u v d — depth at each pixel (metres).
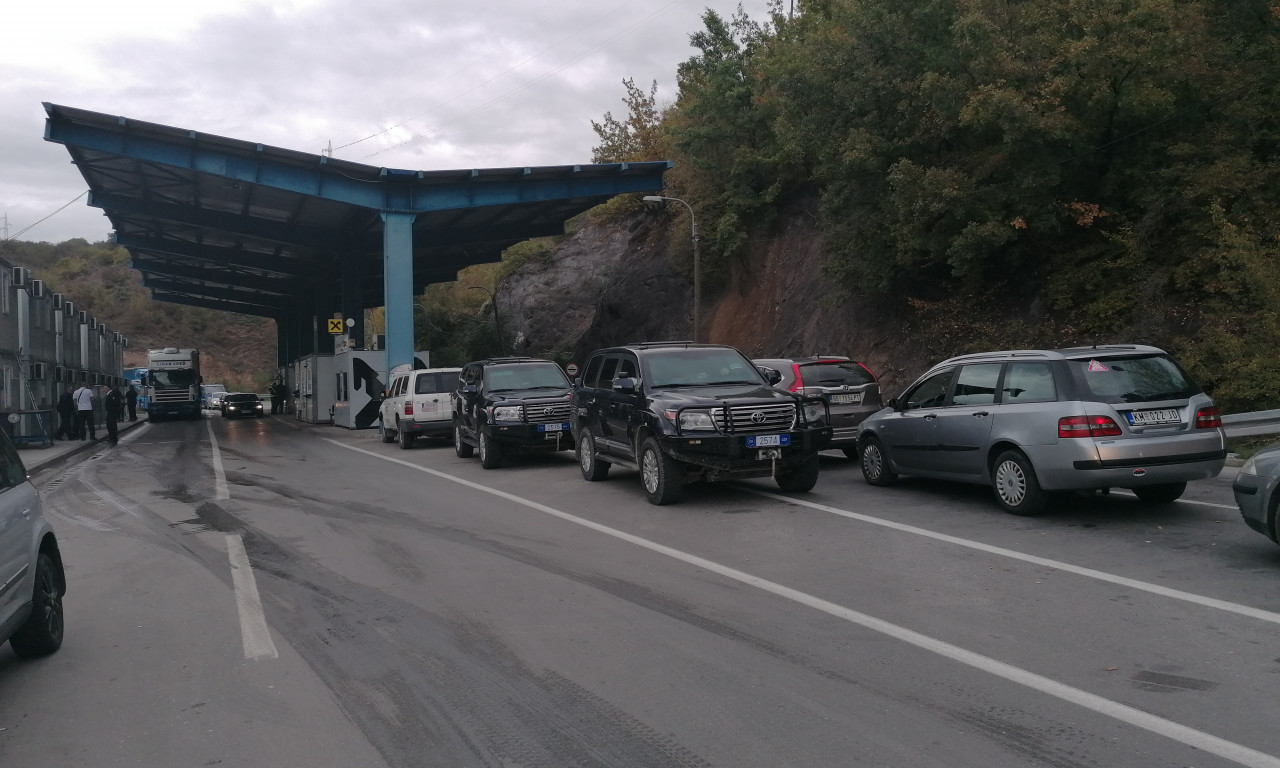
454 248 41.28
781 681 5.24
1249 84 18.08
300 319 58.47
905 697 4.94
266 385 98.38
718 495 12.06
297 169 28.56
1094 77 18.42
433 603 7.20
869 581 7.40
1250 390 14.74
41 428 26.72
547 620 6.61
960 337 21.92
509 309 55.06
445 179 29.89
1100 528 9.07
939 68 20.83
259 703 5.20
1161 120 18.59
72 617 7.25
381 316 75.75
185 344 108.06
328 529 10.77
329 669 5.73
